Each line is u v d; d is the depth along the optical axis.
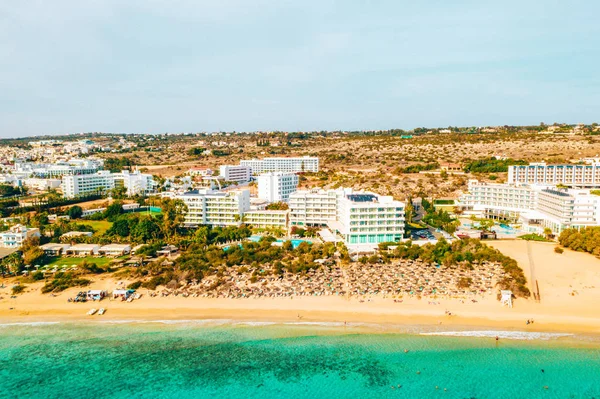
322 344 126.19
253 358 121.19
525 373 112.50
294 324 135.75
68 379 114.62
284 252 192.75
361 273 167.50
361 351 122.69
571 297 147.62
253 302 148.25
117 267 183.62
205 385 111.56
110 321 140.62
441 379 111.12
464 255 179.38
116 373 116.75
